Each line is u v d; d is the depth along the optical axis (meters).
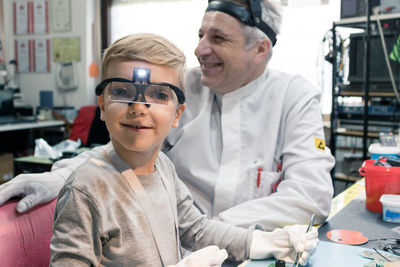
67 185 0.64
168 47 0.70
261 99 1.35
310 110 1.29
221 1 1.22
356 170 2.95
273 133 1.30
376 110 2.81
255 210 1.07
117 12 4.49
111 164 0.69
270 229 1.02
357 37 2.75
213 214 1.31
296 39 3.51
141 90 0.64
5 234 0.72
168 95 0.67
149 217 0.69
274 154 1.31
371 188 1.18
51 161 2.70
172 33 4.22
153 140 0.66
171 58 0.69
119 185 0.67
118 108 0.64
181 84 0.73
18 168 2.84
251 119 1.34
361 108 2.88
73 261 0.60
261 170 1.29
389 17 2.50
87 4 4.59
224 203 1.28
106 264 0.65
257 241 0.81
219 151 1.36
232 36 1.20
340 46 2.81
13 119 4.17
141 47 0.66
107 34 4.63
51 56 4.84
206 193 1.33
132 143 0.65
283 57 3.58
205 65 1.28
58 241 0.61
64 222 0.62
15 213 0.76
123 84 0.64
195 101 1.44
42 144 2.92
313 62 3.48
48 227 0.81
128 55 0.66
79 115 4.13
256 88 1.35
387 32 2.60
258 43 1.25
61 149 3.08
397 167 1.17
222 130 1.34
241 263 0.81
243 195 1.27
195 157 1.34
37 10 4.82
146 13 4.34
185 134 1.36
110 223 0.63
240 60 1.24
